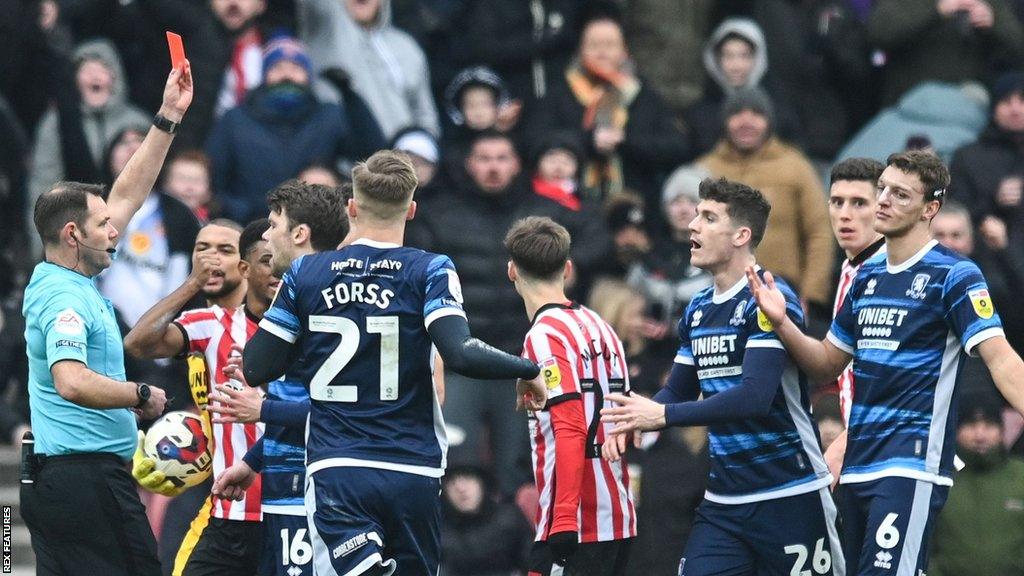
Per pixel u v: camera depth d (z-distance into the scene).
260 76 48.94
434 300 27.58
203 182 44.69
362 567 27.33
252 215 46.12
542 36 50.78
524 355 31.09
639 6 51.78
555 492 30.75
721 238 30.56
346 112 48.75
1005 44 51.97
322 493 27.75
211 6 49.81
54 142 47.56
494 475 41.75
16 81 49.97
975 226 48.00
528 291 31.89
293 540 30.39
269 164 46.47
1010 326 45.62
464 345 27.20
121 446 30.84
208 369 32.16
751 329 30.12
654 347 43.38
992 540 37.19
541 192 45.53
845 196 31.58
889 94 52.19
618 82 49.66
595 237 44.69
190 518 39.72
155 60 49.94
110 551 30.56
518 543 40.81
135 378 41.78
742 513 30.61
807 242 45.88
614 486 31.39
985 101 51.16
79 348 30.02
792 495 30.39
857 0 53.94
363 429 27.81
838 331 30.38
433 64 53.25
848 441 30.08
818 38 52.44
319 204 30.39
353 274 27.89
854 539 29.94
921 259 29.58
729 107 46.22
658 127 49.47
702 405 29.66
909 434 29.34
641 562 39.09
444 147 50.31
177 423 31.88
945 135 50.25
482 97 48.69
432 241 43.97
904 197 29.39
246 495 32.28
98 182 47.56
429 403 28.14
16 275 47.56
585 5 50.44
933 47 51.66
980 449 37.50
